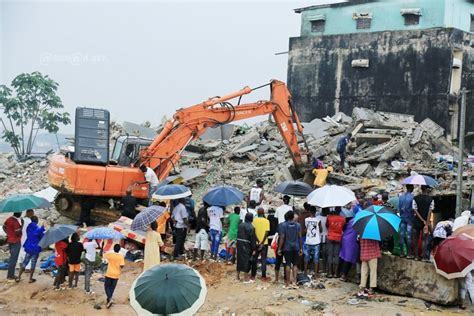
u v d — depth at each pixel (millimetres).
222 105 19672
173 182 18891
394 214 12172
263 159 25531
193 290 8531
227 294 12727
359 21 36438
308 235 13625
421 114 32656
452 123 32906
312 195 13461
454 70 32969
